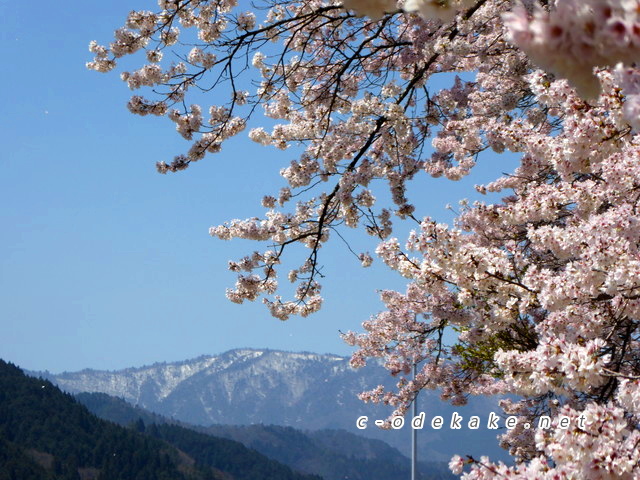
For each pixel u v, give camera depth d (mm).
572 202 8938
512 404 16531
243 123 13297
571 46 2109
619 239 7121
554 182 12023
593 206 8445
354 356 18219
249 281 14781
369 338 18266
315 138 13680
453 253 8555
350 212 13086
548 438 5000
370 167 12461
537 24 2127
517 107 13125
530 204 8789
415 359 17188
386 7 2477
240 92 13219
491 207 9773
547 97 7031
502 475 4891
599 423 4871
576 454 4852
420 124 13125
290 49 13922
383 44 13094
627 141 7059
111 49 12484
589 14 2074
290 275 15078
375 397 17547
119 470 196750
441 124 13406
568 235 7879
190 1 12492
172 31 12609
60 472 188125
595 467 4809
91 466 199875
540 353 5566
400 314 17328
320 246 14688
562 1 2100
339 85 13516
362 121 12797
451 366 16938
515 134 9523
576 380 5445
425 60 12625
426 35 11742
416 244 8617
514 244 9164
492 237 12055
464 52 11078
